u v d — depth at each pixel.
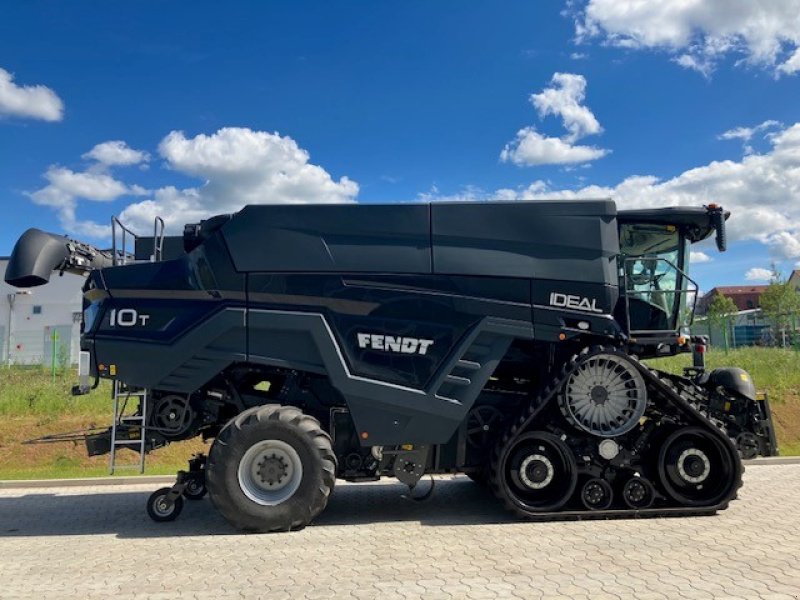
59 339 23.20
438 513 6.34
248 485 5.58
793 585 4.02
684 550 4.82
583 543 5.07
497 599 3.84
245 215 6.01
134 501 7.24
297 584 4.19
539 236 6.01
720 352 18.73
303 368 5.87
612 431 5.99
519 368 6.59
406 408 5.80
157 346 5.92
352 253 5.94
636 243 6.48
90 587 4.21
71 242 6.76
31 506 6.98
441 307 5.91
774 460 9.11
